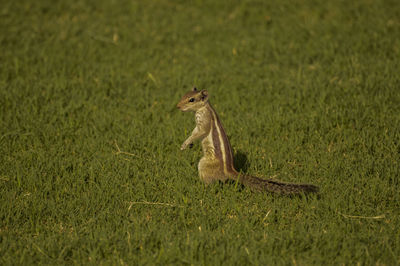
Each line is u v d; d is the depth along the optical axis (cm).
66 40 3394
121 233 1512
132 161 1966
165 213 1636
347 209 1617
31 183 1795
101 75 2844
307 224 1542
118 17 3800
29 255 1412
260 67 2955
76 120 2323
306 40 3303
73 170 1900
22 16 3806
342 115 2247
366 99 2402
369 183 1747
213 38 3434
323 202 1638
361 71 2730
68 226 1597
